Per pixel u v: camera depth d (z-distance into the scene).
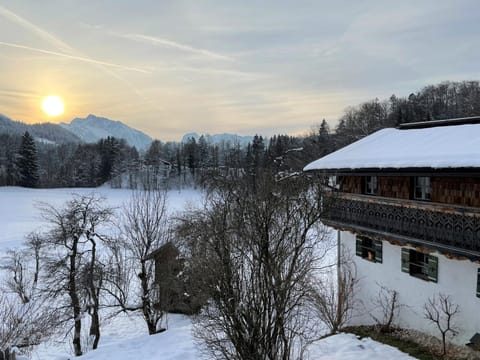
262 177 11.44
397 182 14.13
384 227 13.84
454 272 12.24
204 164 104.88
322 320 16.28
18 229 46.94
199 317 14.39
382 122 84.31
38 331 17.02
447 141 12.77
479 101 79.81
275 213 10.59
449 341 12.36
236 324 10.08
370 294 15.77
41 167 132.00
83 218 20.55
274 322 10.38
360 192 16.17
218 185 12.10
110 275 19.95
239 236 10.16
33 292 24.97
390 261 14.77
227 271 10.02
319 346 13.75
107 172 115.12
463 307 11.98
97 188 103.44
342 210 16.20
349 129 83.31
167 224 22.86
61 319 21.58
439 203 11.60
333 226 16.78
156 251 20.55
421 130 16.33
